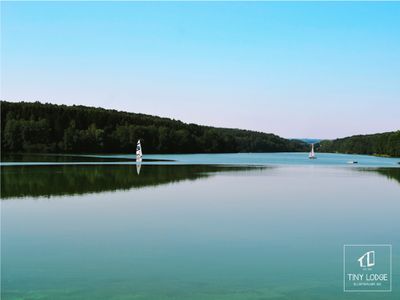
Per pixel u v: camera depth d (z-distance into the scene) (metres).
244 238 21.84
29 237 21.84
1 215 27.50
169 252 19.23
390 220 26.70
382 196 38.03
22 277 15.98
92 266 17.25
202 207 31.11
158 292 14.62
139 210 29.62
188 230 23.52
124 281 15.61
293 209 30.59
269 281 15.70
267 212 29.31
